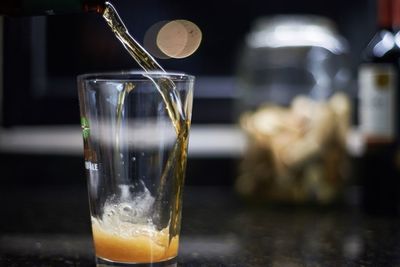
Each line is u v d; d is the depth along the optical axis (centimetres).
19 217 110
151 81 69
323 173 114
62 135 145
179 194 71
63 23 146
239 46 148
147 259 70
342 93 118
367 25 148
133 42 73
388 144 109
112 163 70
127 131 69
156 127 69
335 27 150
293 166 114
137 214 70
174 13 145
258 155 116
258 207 117
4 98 136
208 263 84
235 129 129
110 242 70
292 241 94
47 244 93
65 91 148
